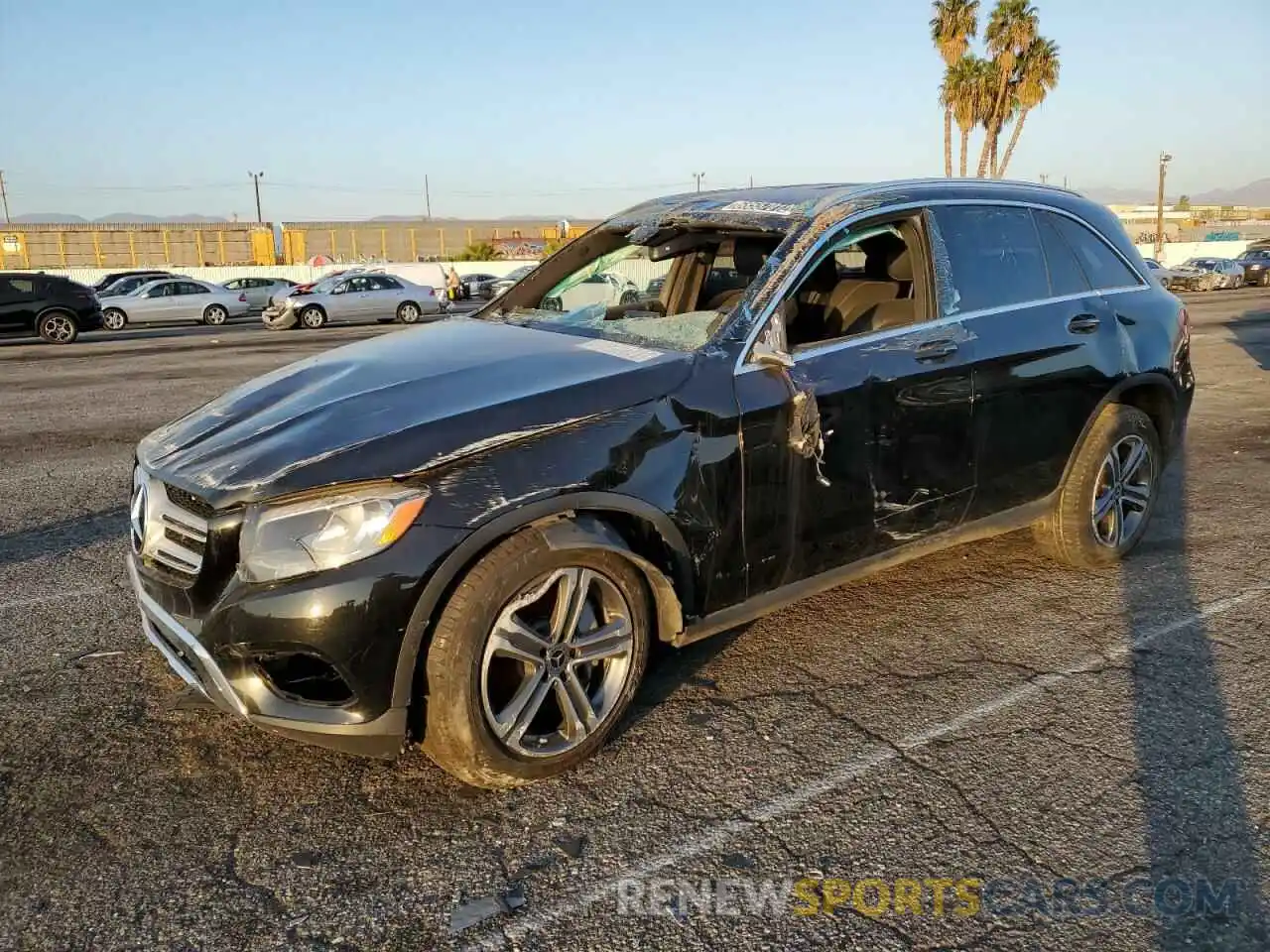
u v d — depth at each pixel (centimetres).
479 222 8469
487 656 275
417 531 261
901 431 362
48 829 274
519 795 291
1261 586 449
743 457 321
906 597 439
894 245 408
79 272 4394
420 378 320
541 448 282
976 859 260
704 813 281
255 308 2884
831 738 321
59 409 1011
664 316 407
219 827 276
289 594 255
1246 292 3366
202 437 306
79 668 374
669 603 316
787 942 231
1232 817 276
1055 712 336
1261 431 807
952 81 3772
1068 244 445
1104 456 444
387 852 265
